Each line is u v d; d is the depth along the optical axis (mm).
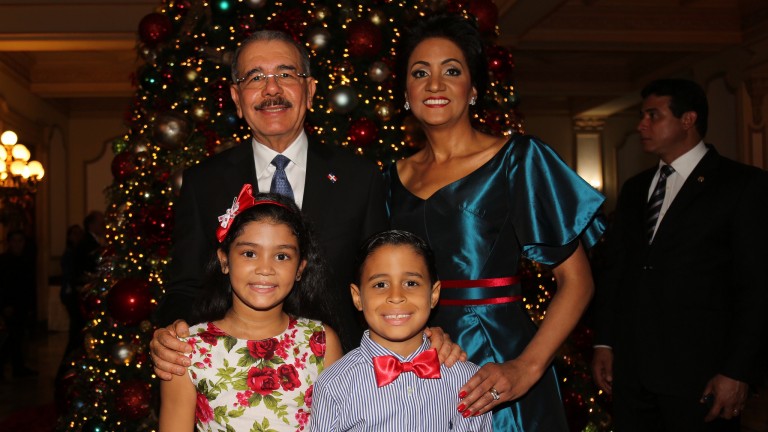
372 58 3625
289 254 1960
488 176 2146
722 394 2598
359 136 3424
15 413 5977
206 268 2164
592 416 3473
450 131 2232
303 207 2252
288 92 2195
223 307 2098
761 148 8844
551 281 3555
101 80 11164
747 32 8750
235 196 2262
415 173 2314
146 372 3488
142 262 3604
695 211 2768
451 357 1906
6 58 9820
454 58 2162
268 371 1969
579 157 13883
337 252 2234
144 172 3613
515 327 2113
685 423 2734
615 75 11719
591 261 6191
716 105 9695
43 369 8047
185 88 3629
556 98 13680
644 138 2988
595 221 2146
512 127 3525
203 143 3506
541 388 2127
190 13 3633
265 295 1928
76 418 3643
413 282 1877
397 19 3684
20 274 7641
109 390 3570
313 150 2342
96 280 3729
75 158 13203
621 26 8836
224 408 1924
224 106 3520
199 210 2303
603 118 13922
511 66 3590
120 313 3324
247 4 3449
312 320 2100
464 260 2123
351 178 2309
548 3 7168
